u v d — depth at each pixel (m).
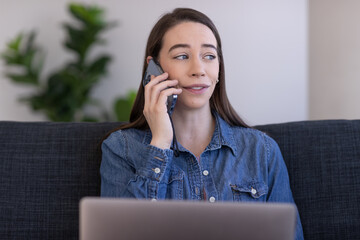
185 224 0.82
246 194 1.52
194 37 1.54
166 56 1.57
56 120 3.95
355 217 1.60
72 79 3.86
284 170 1.59
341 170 1.63
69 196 1.62
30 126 1.69
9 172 1.62
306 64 3.93
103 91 4.12
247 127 1.71
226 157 1.58
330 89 3.71
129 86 4.11
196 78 1.51
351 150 1.64
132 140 1.58
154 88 1.53
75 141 1.67
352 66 3.48
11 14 4.02
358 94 3.44
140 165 1.51
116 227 0.83
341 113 3.61
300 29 3.91
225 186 1.51
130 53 4.07
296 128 1.70
